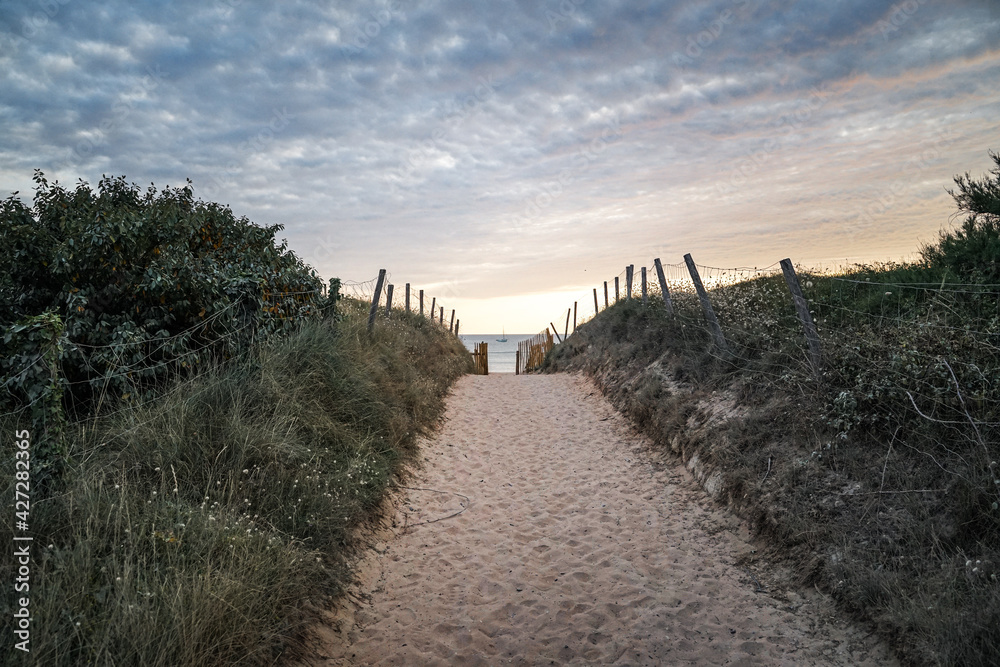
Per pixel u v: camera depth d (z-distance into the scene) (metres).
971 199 7.61
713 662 3.78
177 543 3.75
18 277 5.98
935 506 4.31
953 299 6.14
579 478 7.56
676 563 5.16
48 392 4.15
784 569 4.69
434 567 5.24
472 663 3.85
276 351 7.09
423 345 13.66
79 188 6.90
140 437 4.87
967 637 3.22
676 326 10.23
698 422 7.42
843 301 7.66
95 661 2.79
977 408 4.67
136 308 6.34
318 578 4.38
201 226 7.59
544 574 5.11
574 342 17.75
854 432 5.34
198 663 3.07
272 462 5.19
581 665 3.82
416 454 7.99
